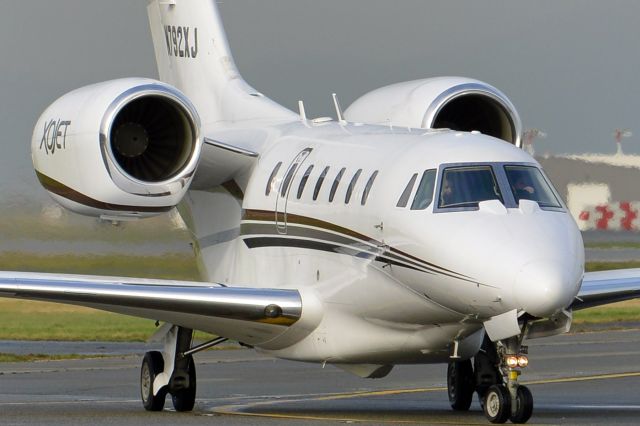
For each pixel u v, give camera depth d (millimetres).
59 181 57281
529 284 43531
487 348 53188
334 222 53062
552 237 45594
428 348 51062
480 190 47969
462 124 63594
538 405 56875
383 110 62969
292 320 53375
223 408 58062
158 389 56375
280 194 57938
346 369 57312
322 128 60562
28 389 69438
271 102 67312
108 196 54844
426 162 49500
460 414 54094
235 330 54094
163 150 58312
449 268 46156
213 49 70562
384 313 50656
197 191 65375
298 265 55750
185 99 56125
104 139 54719
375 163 52250
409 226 48188
